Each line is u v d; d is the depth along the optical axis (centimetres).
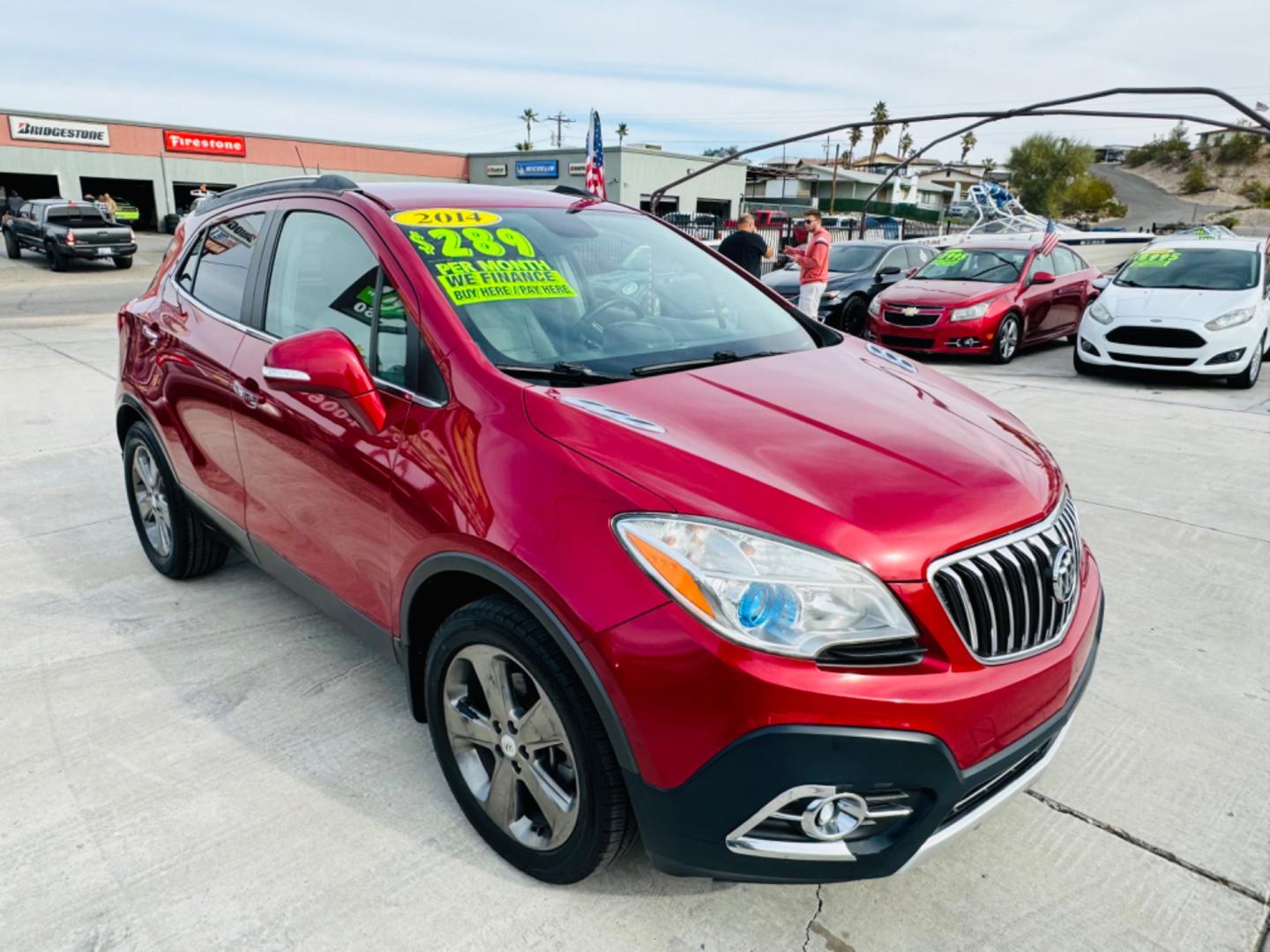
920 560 181
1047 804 256
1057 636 205
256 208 326
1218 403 805
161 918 212
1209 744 283
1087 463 591
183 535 369
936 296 1039
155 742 279
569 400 215
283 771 266
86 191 3872
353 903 217
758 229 2502
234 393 298
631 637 178
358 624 266
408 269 251
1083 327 940
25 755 272
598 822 196
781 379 253
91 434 632
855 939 209
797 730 169
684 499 184
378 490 235
